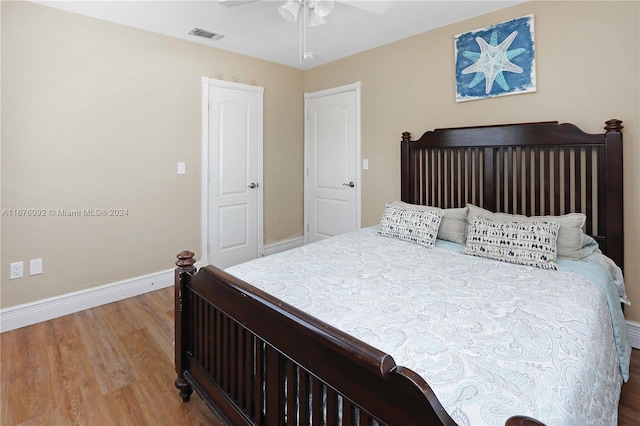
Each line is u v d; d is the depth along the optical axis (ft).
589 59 7.85
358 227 13.16
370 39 11.30
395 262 7.07
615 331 5.88
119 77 10.00
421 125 10.95
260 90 13.46
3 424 5.33
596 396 3.84
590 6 7.78
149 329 8.45
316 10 6.97
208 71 11.93
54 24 8.87
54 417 5.49
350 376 3.04
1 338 7.98
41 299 8.95
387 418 2.75
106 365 6.92
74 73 9.22
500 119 9.26
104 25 9.68
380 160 12.24
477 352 3.68
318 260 7.21
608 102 7.67
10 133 8.37
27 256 8.72
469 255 7.57
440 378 3.23
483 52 9.37
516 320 4.42
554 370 3.41
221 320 5.00
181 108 11.36
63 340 7.90
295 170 14.94
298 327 3.51
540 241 6.79
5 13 8.18
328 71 13.79
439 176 10.24
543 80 8.49
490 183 9.11
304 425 3.59
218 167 12.48
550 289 5.50
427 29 10.47
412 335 4.05
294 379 3.72
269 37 11.10
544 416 2.82
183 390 5.86
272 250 14.38
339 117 13.56
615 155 7.35
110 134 9.91
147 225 10.81
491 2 8.74
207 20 9.79
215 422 5.47
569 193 8.04
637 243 7.52
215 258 12.59
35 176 8.76
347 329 4.20
